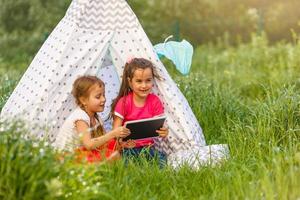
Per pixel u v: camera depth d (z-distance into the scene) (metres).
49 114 7.03
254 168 6.70
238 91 11.02
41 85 7.10
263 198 5.72
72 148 6.76
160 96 7.35
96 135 7.04
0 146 5.53
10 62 20.66
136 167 6.50
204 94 9.22
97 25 7.30
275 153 6.89
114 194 5.93
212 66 15.96
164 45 7.96
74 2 7.46
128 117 7.19
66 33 7.25
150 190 6.15
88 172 5.79
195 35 24.28
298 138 7.33
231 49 17.84
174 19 25.33
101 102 6.94
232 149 7.16
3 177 5.39
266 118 7.71
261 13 18.81
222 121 8.42
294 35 12.53
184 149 7.29
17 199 5.38
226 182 6.27
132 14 7.36
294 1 24.41
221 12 25.88
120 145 6.94
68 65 7.12
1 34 24.75
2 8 24.69
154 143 7.27
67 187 5.57
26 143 5.64
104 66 8.00
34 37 23.53
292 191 5.82
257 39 14.94
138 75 7.04
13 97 7.41
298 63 12.03
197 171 6.63
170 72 13.98
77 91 6.91
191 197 6.16
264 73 12.52
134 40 7.34
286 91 8.19
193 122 7.47
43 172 5.43
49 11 24.44
